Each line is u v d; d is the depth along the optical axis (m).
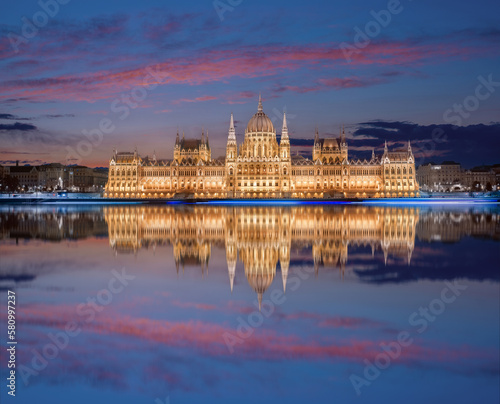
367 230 68.75
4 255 45.66
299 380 17.92
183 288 31.23
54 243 54.75
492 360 19.36
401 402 16.31
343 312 25.66
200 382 17.89
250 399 16.67
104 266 39.31
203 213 116.12
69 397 16.81
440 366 18.92
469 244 52.53
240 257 43.56
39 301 28.06
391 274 35.47
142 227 75.06
